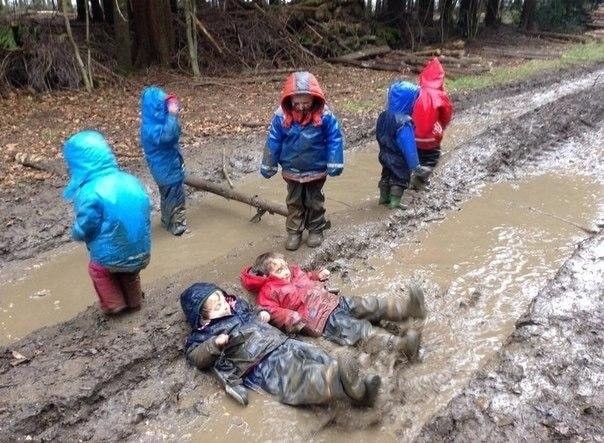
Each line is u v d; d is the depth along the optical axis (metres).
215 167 7.83
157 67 13.80
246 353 3.64
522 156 8.21
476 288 4.81
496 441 3.17
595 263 4.99
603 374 3.61
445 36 20.56
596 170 7.70
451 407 3.41
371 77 14.48
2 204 6.51
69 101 11.23
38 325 4.47
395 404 3.52
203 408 3.52
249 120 10.14
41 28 12.63
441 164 7.63
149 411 3.51
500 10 25.66
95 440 3.29
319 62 15.62
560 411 3.34
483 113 10.42
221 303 3.80
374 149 8.84
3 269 5.35
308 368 3.42
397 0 19.34
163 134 5.42
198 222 6.24
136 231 3.90
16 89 11.65
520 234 5.83
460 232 5.86
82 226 3.78
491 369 3.76
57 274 5.25
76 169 3.83
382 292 4.73
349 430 3.34
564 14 24.89
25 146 8.48
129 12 14.36
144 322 4.20
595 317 4.19
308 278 4.30
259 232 5.97
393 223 5.92
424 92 6.59
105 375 3.66
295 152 4.92
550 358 3.79
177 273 5.00
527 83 13.04
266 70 14.41
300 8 16.33
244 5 16.27
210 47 14.66
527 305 4.56
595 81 13.00
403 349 3.75
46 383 3.58
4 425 3.27
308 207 5.24
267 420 3.40
